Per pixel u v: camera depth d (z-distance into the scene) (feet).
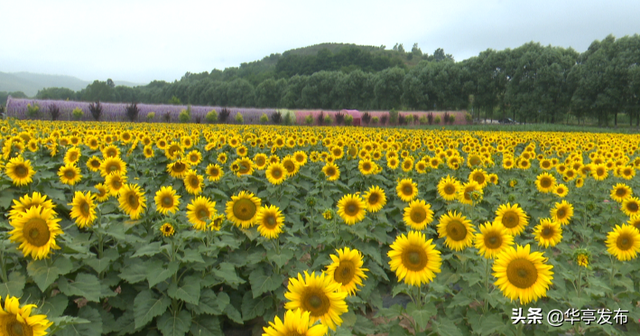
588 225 30.12
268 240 19.60
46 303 12.66
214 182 32.27
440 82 351.05
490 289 16.55
